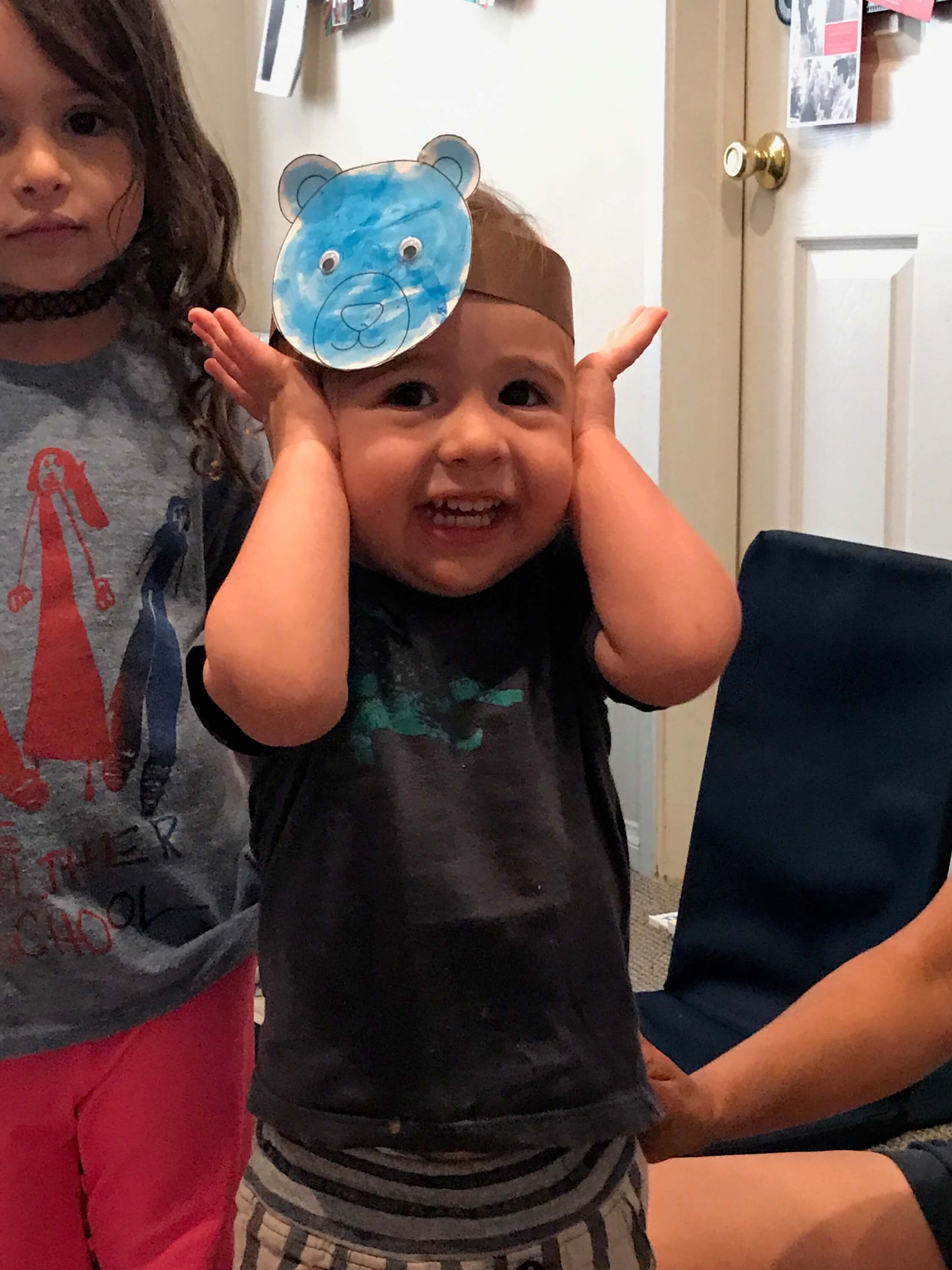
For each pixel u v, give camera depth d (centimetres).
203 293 94
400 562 64
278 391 65
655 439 194
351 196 65
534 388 65
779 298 188
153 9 87
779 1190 91
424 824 64
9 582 82
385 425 62
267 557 60
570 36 200
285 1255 64
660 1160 79
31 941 83
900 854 115
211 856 89
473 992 64
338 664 60
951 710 113
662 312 73
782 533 132
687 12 181
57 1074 85
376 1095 63
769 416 193
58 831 83
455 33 225
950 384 166
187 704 87
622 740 219
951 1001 83
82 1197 90
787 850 124
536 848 65
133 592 85
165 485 88
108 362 88
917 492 173
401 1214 63
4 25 76
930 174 163
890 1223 89
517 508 64
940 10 157
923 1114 109
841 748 121
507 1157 64
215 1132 91
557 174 208
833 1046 81
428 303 61
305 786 66
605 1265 65
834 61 169
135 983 85
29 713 82
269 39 269
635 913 200
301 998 65
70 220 81
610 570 64
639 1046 68
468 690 67
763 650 129
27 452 83
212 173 96
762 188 187
